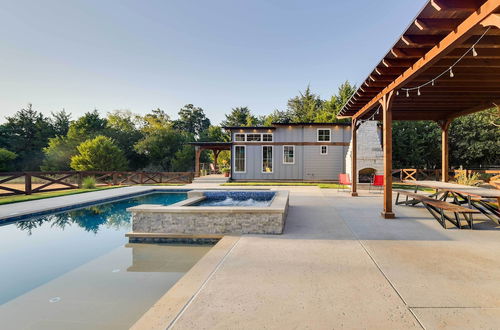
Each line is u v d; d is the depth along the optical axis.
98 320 2.25
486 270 2.80
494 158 20.39
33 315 2.35
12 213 6.36
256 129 16.30
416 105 7.94
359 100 6.79
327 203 7.61
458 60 4.10
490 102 7.27
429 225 4.93
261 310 2.02
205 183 15.03
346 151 15.91
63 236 5.25
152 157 27.58
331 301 2.15
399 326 1.79
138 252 4.24
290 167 16.16
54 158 23.89
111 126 33.53
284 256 3.30
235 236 4.32
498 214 5.18
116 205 8.85
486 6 2.47
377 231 4.52
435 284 2.47
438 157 21.83
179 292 2.34
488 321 1.85
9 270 3.50
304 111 32.81
